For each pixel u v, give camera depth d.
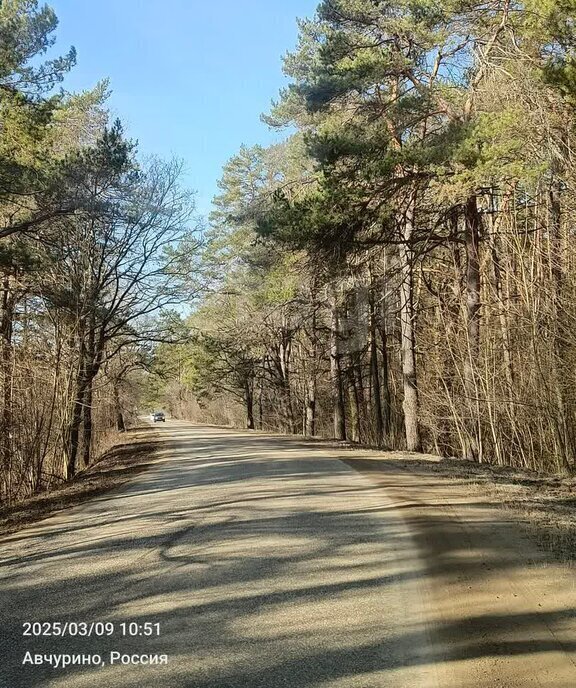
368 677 4.24
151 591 6.25
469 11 16.33
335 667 4.41
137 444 31.81
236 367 46.12
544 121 14.66
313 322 34.00
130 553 7.89
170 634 5.11
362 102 18.59
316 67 19.17
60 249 20.80
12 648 4.95
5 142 16.00
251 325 36.81
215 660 4.58
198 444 28.98
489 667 4.32
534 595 5.67
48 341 22.95
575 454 18.02
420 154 15.48
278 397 50.22
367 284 25.70
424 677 4.22
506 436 21.20
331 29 19.75
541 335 18.59
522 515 8.98
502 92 15.56
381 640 4.86
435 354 27.47
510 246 21.91
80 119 23.34
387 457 18.94
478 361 20.30
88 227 22.36
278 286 27.83
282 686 4.14
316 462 17.69
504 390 21.06
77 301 21.38
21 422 19.41
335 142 16.11
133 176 18.59
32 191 15.45
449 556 7.06
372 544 7.80
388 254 23.78
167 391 88.19
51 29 15.23
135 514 10.88
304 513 9.95
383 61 17.23
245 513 10.16
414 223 21.03
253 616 5.45
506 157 15.10
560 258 19.20
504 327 20.70
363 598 5.83
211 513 10.37
